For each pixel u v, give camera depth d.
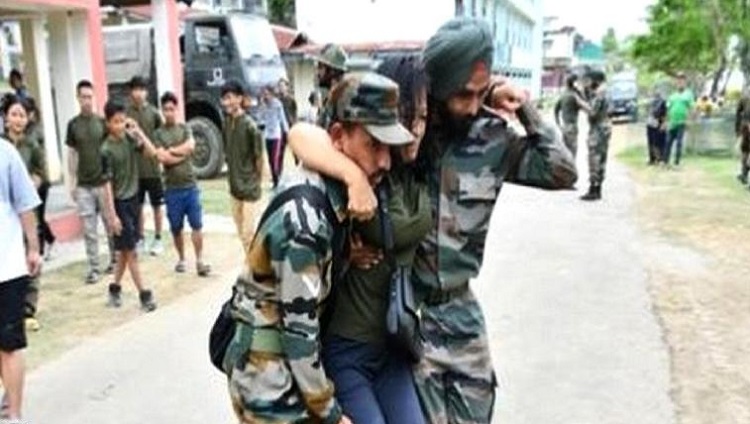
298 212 1.93
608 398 4.30
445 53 2.41
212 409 4.33
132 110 8.12
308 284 1.94
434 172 2.60
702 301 6.18
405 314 2.16
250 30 14.81
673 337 5.30
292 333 1.96
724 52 26.91
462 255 2.63
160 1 12.87
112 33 14.25
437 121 2.57
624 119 32.81
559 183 2.69
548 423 4.00
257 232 2.00
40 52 13.03
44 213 7.84
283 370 2.02
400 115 2.18
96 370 4.97
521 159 2.70
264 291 2.02
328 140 2.04
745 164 13.00
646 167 16.06
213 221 10.38
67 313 6.29
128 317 6.16
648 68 36.41
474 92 2.48
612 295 6.36
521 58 46.84
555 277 6.96
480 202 2.63
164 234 9.46
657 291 6.48
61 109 10.19
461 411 2.68
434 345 2.65
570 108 11.52
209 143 14.27
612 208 10.75
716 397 4.29
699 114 22.02
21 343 4.07
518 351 5.06
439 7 22.97
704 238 8.62
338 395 2.16
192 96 14.35
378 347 2.20
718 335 5.34
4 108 7.11
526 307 6.04
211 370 4.92
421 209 2.20
